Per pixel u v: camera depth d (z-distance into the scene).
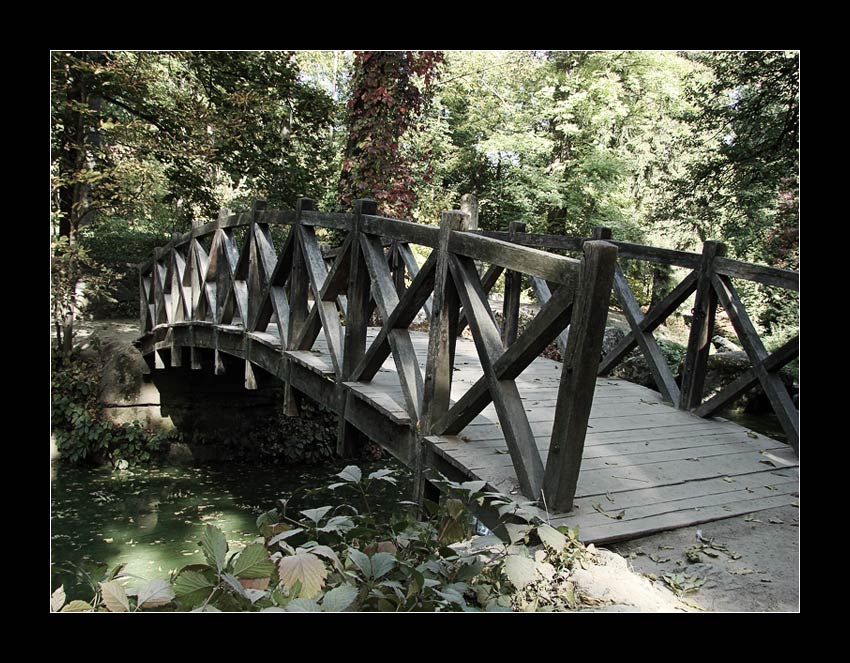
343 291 4.22
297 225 4.58
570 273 2.32
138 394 8.64
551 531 1.78
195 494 7.35
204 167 11.50
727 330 13.73
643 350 4.73
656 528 2.36
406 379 3.29
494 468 2.72
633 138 16.62
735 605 1.86
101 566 1.44
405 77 8.61
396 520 2.04
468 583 1.72
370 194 8.66
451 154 16.97
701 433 3.71
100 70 8.20
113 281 11.37
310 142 11.41
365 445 8.77
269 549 1.70
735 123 11.25
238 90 9.95
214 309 6.41
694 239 16.77
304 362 4.34
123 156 9.69
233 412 8.71
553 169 15.64
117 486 7.58
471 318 2.85
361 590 1.50
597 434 3.56
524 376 4.86
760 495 2.76
